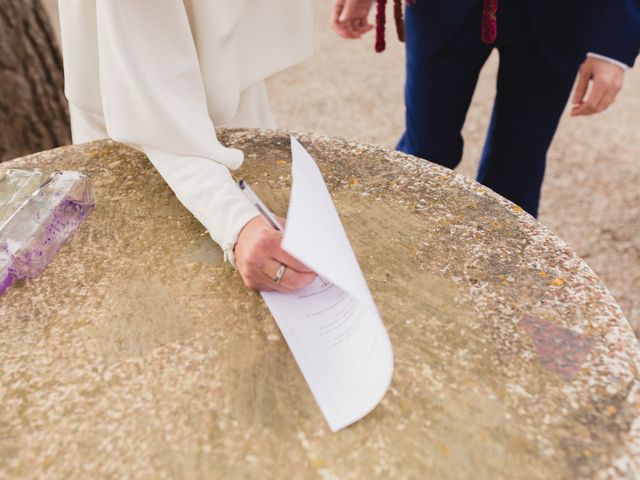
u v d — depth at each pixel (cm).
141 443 72
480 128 302
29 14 206
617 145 289
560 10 143
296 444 72
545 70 158
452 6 152
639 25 144
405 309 89
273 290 92
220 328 87
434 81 172
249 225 93
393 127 307
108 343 85
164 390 79
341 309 87
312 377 79
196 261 99
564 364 80
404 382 78
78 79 115
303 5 130
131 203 112
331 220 82
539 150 175
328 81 347
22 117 219
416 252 99
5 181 106
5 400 78
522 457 70
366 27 175
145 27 99
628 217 247
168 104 100
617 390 77
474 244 101
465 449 71
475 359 81
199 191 99
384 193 113
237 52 125
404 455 70
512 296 91
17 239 96
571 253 99
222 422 74
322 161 121
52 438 73
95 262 99
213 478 69
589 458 70
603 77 150
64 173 108
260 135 130
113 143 128
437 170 119
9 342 86
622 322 86
